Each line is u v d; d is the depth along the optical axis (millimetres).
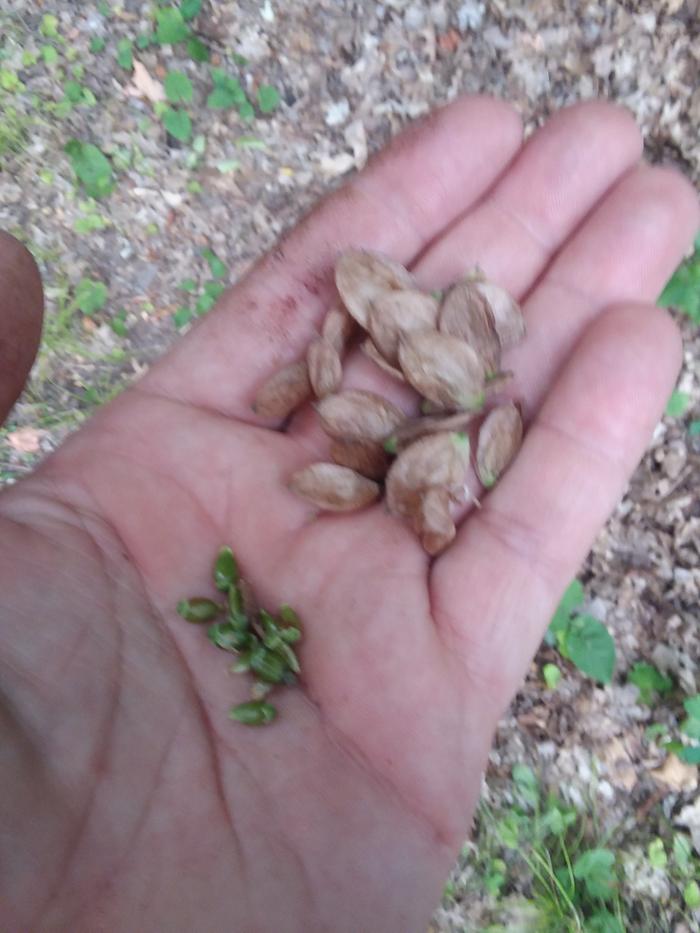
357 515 120
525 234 145
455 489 120
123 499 112
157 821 84
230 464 122
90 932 75
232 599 104
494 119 146
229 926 82
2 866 73
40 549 96
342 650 105
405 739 99
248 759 94
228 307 139
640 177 142
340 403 127
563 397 122
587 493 118
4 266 99
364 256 137
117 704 89
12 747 78
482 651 109
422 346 126
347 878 89
